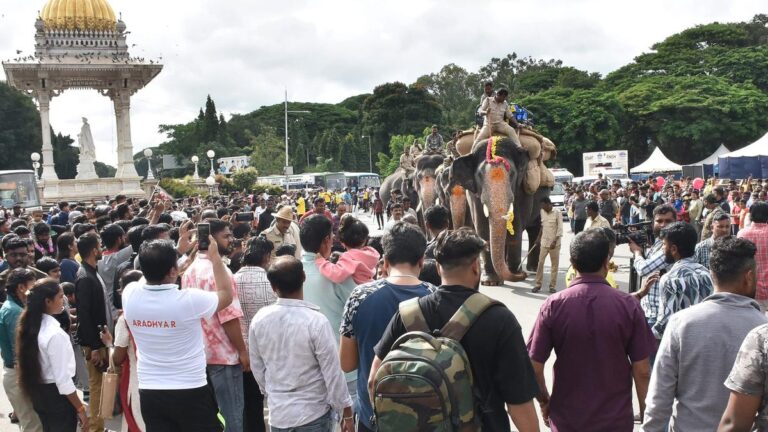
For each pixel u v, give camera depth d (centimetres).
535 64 10806
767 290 711
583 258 409
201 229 514
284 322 444
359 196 5475
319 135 10594
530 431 331
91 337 639
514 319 340
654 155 4691
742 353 307
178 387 468
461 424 312
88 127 4131
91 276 651
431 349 317
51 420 554
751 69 7338
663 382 379
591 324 397
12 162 6575
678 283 500
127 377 541
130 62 3934
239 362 542
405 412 308
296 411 441
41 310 544
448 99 10962
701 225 1609
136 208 1833
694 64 7750
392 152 7794
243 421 573
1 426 721
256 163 8162
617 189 2514
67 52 3947
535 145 1341
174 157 8800
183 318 469
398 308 376
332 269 540
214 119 9162
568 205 3023
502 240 1185
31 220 1927
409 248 419
